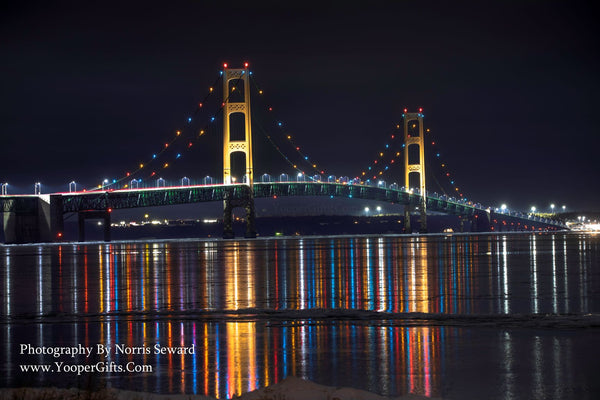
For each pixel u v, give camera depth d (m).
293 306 33.84
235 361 18.38
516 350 19.09
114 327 24.33
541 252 91.12
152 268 67.06
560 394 14.89
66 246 152.75
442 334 21.70
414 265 67.00
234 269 64.31
